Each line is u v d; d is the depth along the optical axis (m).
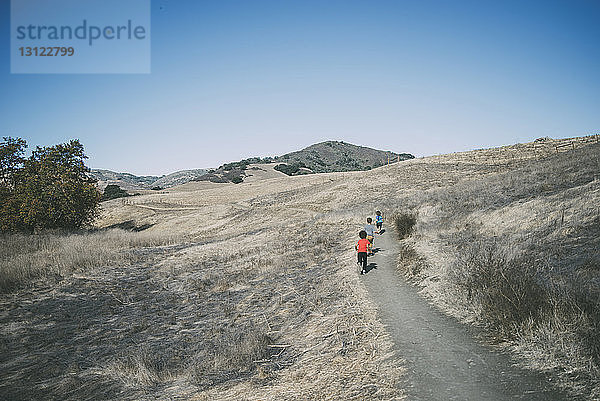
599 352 5.11
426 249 14.23
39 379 8.05
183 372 7.45
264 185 90.88
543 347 5.66
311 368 6.47
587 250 8.89
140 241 31.20
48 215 37.06
